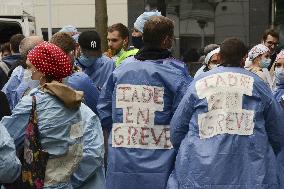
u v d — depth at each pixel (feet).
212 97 19.92
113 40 32.01
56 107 18.62
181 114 20.27
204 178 19.52
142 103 21.62
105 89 22.66
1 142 17.24
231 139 19.67
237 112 19.90
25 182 18.67
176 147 20.77
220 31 70.49
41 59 19.08
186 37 70.95
